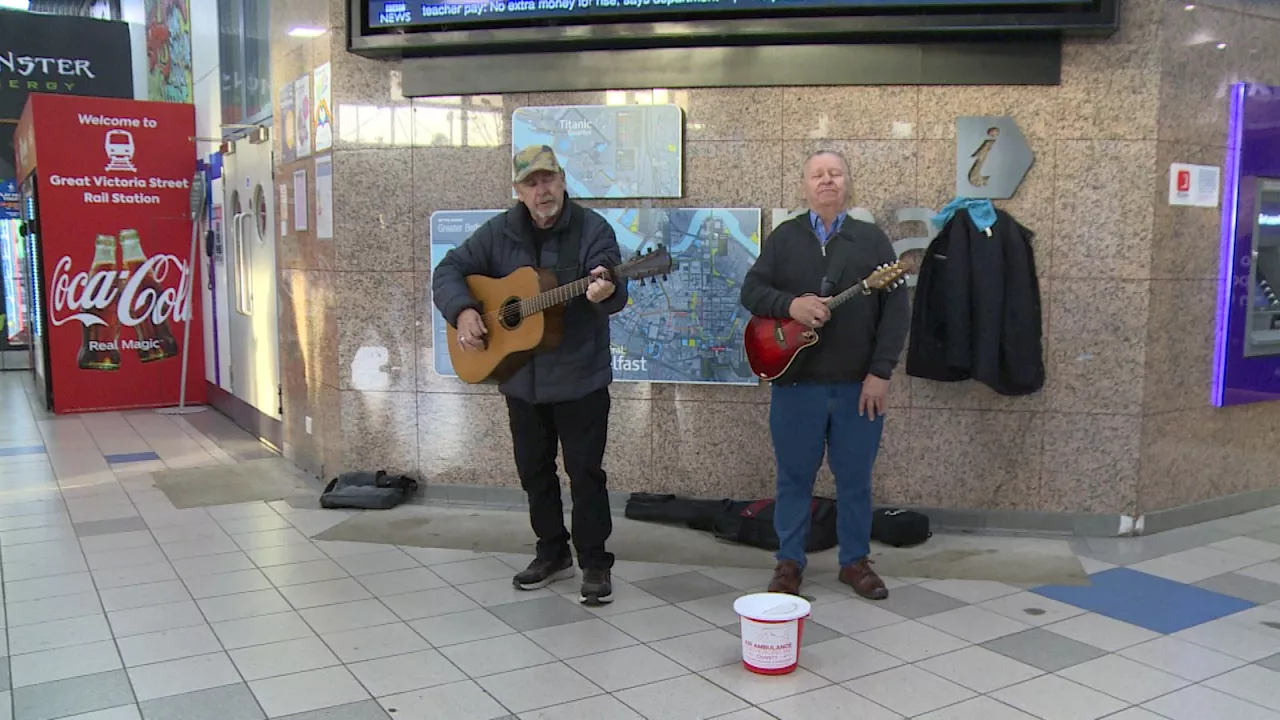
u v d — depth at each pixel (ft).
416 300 17.21
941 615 11.98
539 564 13.12
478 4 15.90
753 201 15.93
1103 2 14.20
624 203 16.25
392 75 16.89
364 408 17.67
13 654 10.72
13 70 37.76
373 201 17.17
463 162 16.75
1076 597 12.64
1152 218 14.94
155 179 28.60
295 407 20.48
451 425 17.34
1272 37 15.94
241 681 10.03
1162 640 11.20
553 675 10.21
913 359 15.20
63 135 27.45
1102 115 14.93
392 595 12.71
